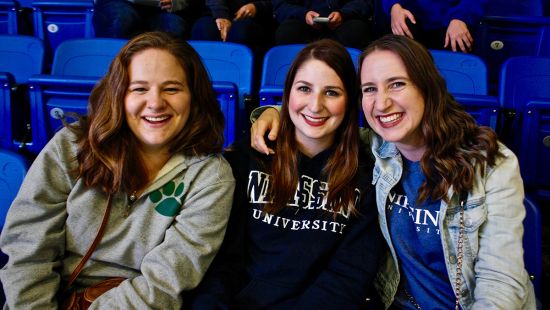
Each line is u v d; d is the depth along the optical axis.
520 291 0.87
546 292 1.19
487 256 0.90
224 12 2.53
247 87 2.04
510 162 0.91
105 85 0.96
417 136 0.96
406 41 0.92
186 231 0.95
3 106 1.57
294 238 1.02
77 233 0.96
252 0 2.68
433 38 2.25
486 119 1.45
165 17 2.52
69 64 2.07
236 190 1.05
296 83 1.02
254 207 1.04
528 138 1.51
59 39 2.62
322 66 0.99
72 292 0.97
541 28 2.34
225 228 1.00
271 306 0.98
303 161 1.06
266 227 1.03
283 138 1.07
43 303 0.91
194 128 1.00
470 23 2.14
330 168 1.04
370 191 1.04
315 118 1.02
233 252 1.03
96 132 0.93
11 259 0.92
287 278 1.00
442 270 0.98
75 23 2.61
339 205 1.02
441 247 0.96
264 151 1.05
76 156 0.95
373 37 2.44
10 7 2.57
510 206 0.90
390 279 1.04
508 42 2.39
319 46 1.01
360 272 0.99
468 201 0.93
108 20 2.38
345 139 1.05
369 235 1.03
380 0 2.40
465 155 0.91
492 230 0.90
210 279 0.98
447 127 0.92
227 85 1.47
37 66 2.14
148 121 0.95
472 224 0.92
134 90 0.94
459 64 2.03
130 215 0.97
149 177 1.00
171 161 0.99
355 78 1.04
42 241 0.92
